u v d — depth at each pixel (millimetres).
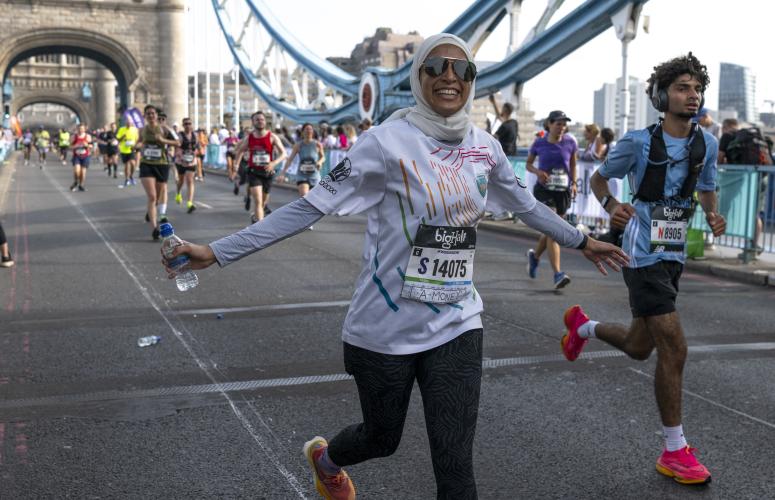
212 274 8352
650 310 3426
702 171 3650
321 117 45812
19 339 5535
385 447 2576
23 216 14094
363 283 2469
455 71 2363
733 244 9648
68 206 16219
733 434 3820
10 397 4305
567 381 4652
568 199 8148
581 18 21625
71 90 93125
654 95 3500
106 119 94438
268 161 12273
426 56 2418
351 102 41625
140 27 58625
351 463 2691
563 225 2730
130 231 11969
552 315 6453
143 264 8898
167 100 59250
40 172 32125
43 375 4703
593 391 4469
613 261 2785
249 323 6090
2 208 15672
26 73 90812
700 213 10297
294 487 3232
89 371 4793
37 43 56969
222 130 36156
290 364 4969
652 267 3443
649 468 3420
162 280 7910
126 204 16766
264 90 55125
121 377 4680
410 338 2414
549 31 23531
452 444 2348
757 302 7293
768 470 3398
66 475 3336
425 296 2396
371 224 2461
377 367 2430
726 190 9727
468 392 2400
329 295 7242
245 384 4562
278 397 4336
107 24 57906
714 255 9875
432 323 2414
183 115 59750
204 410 4129
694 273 9242
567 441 3725
